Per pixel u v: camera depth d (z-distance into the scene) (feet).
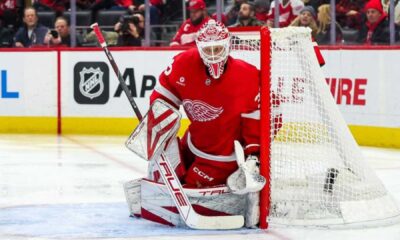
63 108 52.16
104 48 27.12
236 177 24.86
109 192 31.99
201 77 24.75
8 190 32.42
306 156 25.82
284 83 25.86
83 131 52.06
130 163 39.96
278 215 25.46
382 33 49.29
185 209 24.80
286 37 25.81
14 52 52.19
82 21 53.67
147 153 24.71
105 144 47.09
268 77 24.86
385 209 26.12
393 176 36.47
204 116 25.18
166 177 24.88
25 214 27.55
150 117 24.73
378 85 46.03
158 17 52.65
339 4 50.70
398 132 45.37
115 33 53.01
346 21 50.72
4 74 52.37
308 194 25.58
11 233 24.70
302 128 25.91
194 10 49.52
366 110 46.57
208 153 25.71
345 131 26.32
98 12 53.67
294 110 25.88
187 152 26.66
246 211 25.17
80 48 51.67
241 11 49.49
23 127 52.49
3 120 52.54
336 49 47.39
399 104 45.27
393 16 48.70
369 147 46.26
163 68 50.52
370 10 49.14
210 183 25.86
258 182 24.35
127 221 26.32
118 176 36.04
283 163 25.75
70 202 29.78
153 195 25.82
